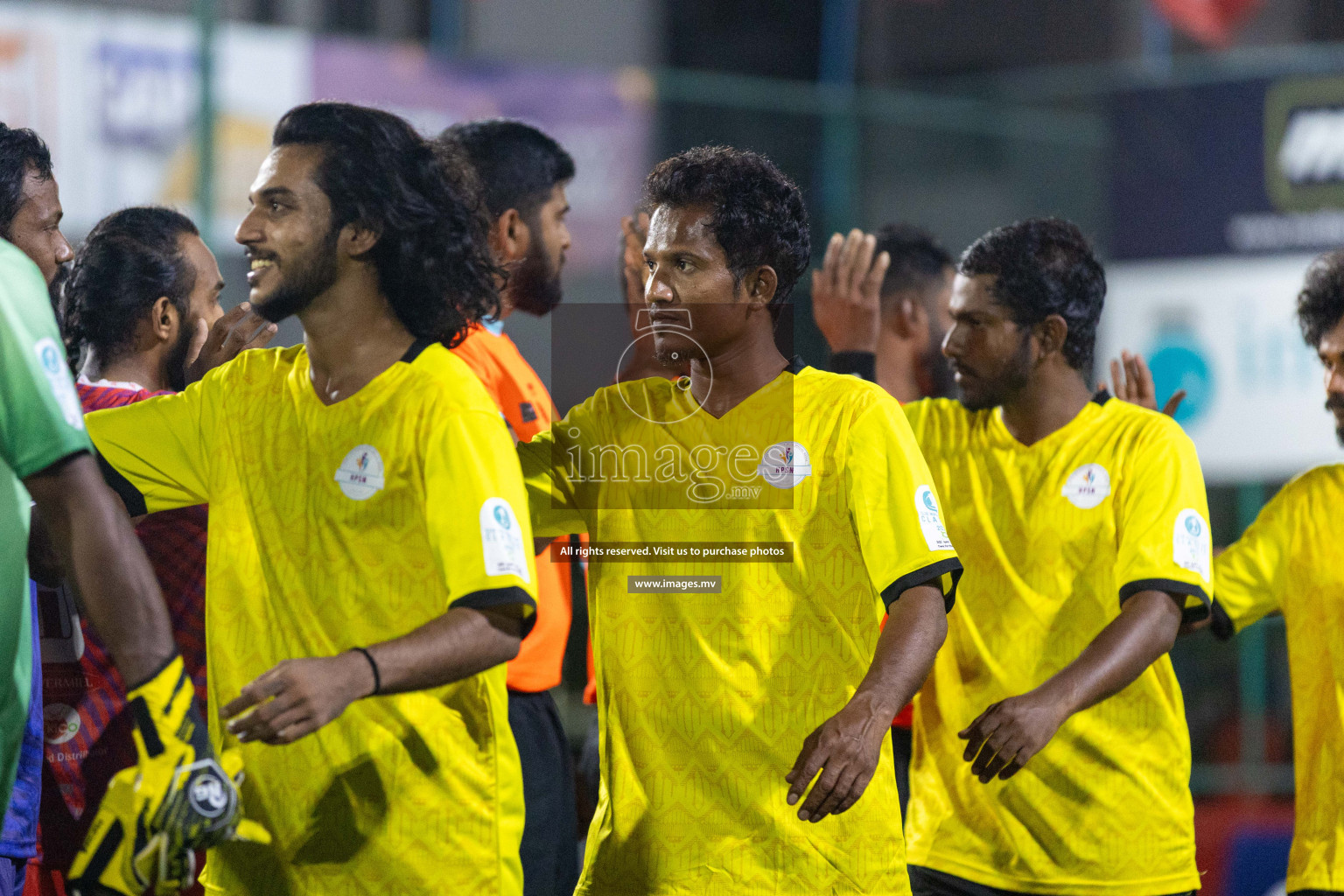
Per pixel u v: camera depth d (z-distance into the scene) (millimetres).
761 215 7930
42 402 6625
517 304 12500
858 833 7723
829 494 7863
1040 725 8375
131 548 6793
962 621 10070
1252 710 21688
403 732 7324
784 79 35688
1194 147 26297
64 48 24406
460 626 6891
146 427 7863
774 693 7781
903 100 29375
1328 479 10516
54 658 9484
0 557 6824
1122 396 11773
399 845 7305
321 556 7438
